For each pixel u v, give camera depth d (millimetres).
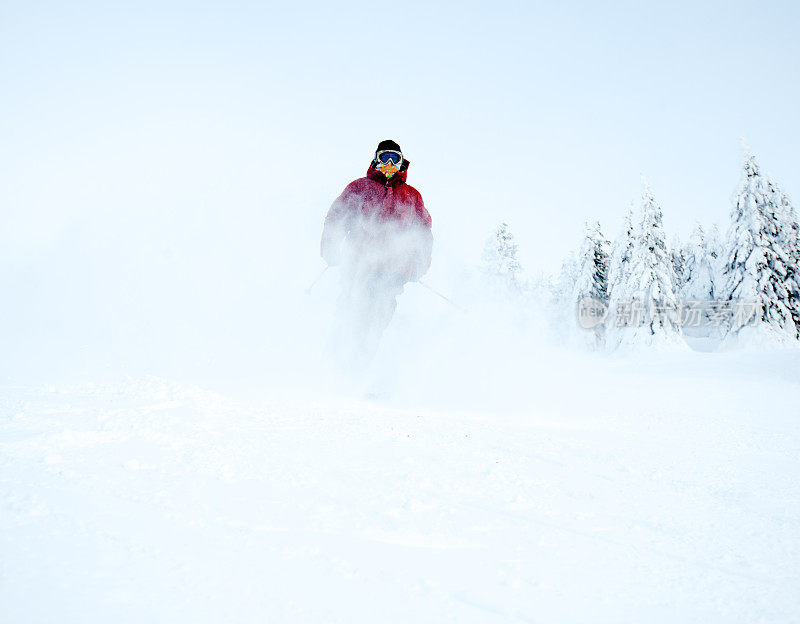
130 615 1253
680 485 3305
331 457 3004
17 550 1508
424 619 1406
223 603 1367
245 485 2357
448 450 3518
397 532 2021
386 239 6934
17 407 3352
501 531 2154
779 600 1729
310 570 1625
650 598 1675
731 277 32062
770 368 20000
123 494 2072
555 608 1544
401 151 7203
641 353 32188
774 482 3619
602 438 4898
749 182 32094
